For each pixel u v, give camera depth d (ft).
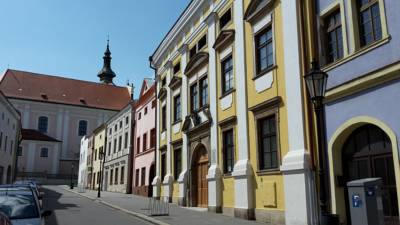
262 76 57.47
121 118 165.07
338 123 43.24
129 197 121.39
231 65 67.82
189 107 84.79
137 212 70.90
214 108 71.72
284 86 52.39
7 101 141.79
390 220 37.60
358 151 42.09
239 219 57.77
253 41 60.59
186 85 87.20
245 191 58.18
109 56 385.09
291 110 50.26
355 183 27.09
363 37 41.70
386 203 38.29
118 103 322.14
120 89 337.31
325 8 46.70
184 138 86.07
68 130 296.30
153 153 119.65
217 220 56.95
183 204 82.53
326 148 44.68
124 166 154.10
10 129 158.81
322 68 46.01
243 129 61.00
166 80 101.45
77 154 293.23
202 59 78.02
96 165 207.31
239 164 60.44
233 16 67.46
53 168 276.41
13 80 298.35
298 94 49.16
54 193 152.15
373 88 39.29
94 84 328.90
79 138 298.76
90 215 69.10
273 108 54.24
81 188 198.18
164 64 103.55
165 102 102.27
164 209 73.10
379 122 38.27
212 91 73.05
